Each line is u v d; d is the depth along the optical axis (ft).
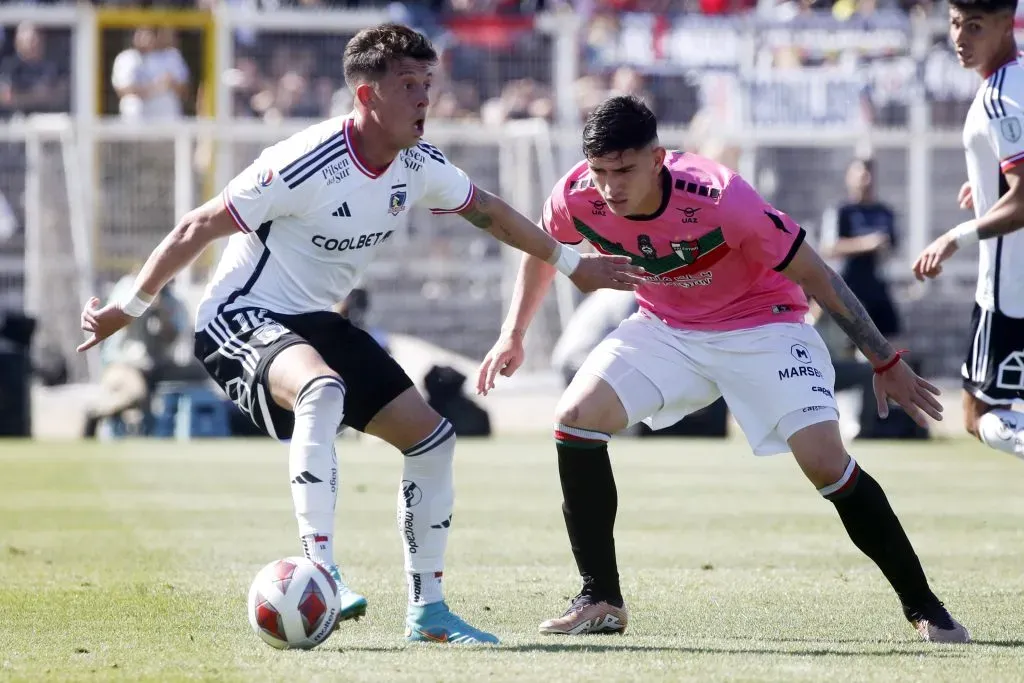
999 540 94.22
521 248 60.44
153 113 254.06
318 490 54.49
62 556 85.51
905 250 246.47
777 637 58.75
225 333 57.77
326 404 54.65
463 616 64.13
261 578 53.72
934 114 251.39
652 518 107.96
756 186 245.45
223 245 231.91
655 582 75.36
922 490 128.47
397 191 57.67
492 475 142.61
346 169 56.18
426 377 198.49
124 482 135.54
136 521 104.99
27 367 202.39
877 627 61.41
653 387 61.26
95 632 58.90
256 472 145.89
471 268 240.12
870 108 250.98
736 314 61.98
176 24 256.93
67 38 257.96
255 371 56.39
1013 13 67.51
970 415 73.05
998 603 67.87
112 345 203.62
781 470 150.82
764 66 253.24
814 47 253.03
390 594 70.28
